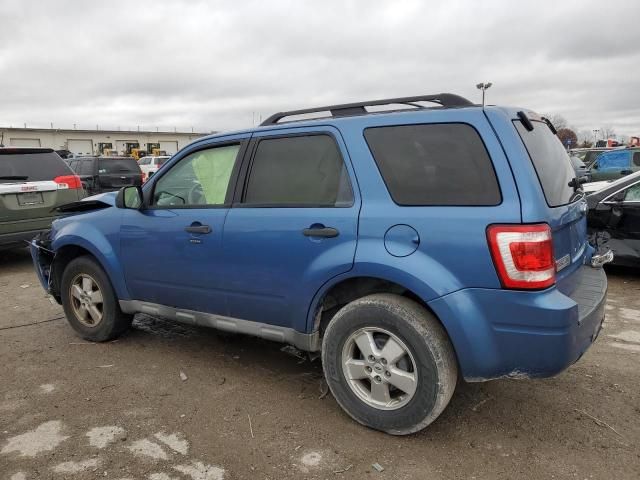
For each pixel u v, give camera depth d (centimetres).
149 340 476
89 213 462
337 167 322
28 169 800
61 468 280
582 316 281
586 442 300
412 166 296
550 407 341
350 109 345
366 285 325
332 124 329
